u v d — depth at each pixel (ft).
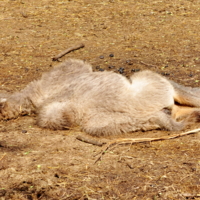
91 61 27.66
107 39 30.19
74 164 20.84
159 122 22.31
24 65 27.48
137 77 22.85
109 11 35.09
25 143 21.83
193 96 22.80
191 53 28.12
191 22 31.99
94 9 35.60
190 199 19.53
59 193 19.81
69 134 22.35
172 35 30.32
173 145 21.62
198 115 22.86
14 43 29.76
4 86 25.45
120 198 19.61
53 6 36.52
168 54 28.14
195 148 21.36
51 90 23.07
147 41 29.73
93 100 22.47
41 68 27.14
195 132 22.21
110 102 22.35
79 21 32.96
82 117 22.54
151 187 19.90
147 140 21.84
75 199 19.63
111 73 22.81
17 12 34.96
